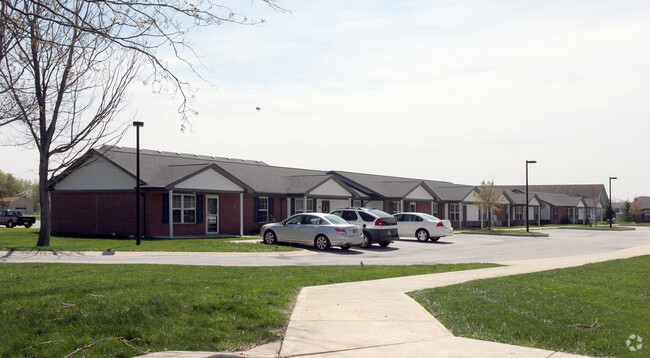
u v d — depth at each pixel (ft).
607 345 21.86
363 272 45.19
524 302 30.94
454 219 164.14
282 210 113.39
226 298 29.19
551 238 120.26
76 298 28.81
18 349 20.88
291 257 62.95
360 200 135.85
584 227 191.01
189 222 93.35
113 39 29.40
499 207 180.96
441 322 26.27
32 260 53.67
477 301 31.14
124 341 21.74
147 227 87.25
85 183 94.94
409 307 29.32
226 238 88.07
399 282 39.32
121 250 65.05
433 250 78.95
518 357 20.38
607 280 41.70
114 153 95.09
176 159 107.96
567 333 23.72
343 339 22.95
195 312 26.30
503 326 24.94
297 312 27.91
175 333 23.00
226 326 24.23
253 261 57.11
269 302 29.12
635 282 40.63
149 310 26.09
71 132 68.95
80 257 57.77
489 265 54.80
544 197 233.96
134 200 88.99
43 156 69.26
